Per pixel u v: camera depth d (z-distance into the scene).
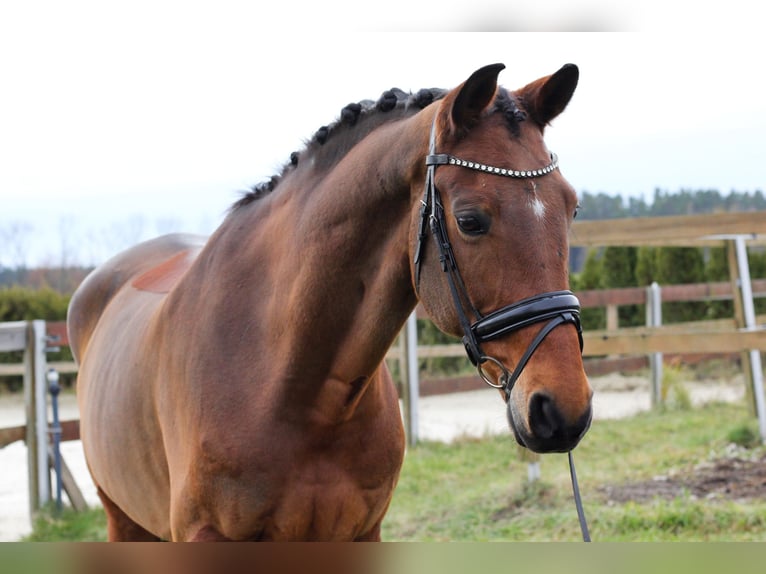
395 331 2.12
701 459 5.79
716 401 8.26
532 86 2.00
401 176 2.00
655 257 11.52
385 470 2.26
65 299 13.87
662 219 5.97
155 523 2.66
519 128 1.87
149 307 2.79
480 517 4.99
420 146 1.96
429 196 1.90
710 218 5.82
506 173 1.78
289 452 2.11
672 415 7.64
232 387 2.16
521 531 4.66
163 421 2.35
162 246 3.54
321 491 2.14
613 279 11.79
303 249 2.13
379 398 2.26
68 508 5.77
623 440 6.66
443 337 10.76
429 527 4.88
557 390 1.66
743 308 6.86
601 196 20.31
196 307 2.33
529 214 1.75
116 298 3.26
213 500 2.14
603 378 10.80
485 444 6.91
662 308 11.66
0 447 5.66
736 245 6.83
